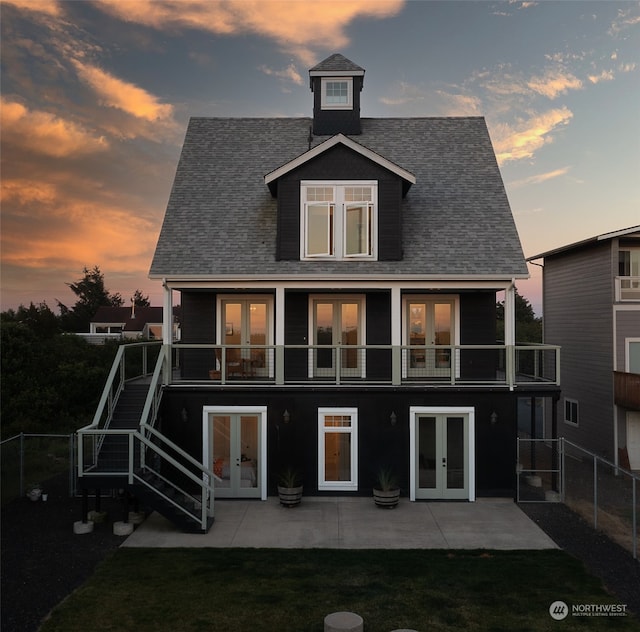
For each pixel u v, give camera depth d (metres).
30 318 45.12
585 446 21.80
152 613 8.81
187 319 17.69
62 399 29.80
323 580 10.05
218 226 17.16
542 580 10.12
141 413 14.53
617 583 10.07
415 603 9.20
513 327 15.60
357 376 17.47
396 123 20.48
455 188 18.22
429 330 17.75
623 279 19.94
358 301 17.62
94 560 10.97
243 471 15.19
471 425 15.00
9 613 8.80
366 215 16.38
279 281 15.77
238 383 15.48
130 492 12.61
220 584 9.87
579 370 22.36
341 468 15.18
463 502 14.92
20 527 12.92
